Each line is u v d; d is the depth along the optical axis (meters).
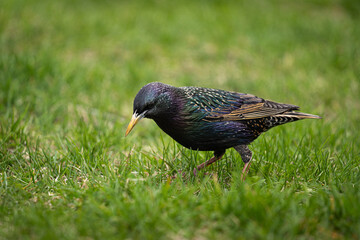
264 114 8.61
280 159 8.97
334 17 23.53
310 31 20.19
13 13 19.55
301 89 14.76
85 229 6.15
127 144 10.12
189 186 7.86
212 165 9.03
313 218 6.48
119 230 6.25
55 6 21.33
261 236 6.03
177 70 16.39
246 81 15.31
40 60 14.30
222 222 6.40
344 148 9.54
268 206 6.62
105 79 14.52
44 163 8.86
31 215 6.48
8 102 11.72
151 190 7.17
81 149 9.49
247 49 18.02
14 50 16.16
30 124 10.95
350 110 13.26
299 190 8.01
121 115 12.54
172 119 8.20
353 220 6.39
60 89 13.14
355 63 17.06
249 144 8.89
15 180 8.14
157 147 9.73
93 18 20.03
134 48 17.55
